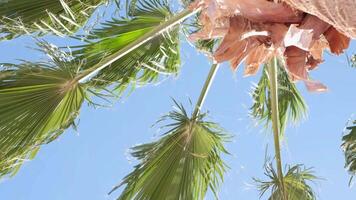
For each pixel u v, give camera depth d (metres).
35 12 4.40
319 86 2.90
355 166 4.48
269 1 2.65
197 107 4.84
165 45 5.02
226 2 2.73
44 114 4.14
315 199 4.80
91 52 4.76
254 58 3.14
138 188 4.58
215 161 4.82
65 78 4.18
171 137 4.74
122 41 4.93
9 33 4.30
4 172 4.07
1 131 3.97
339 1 1.87
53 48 4.16
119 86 4.87
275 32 2.71
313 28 2.66
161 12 5.09
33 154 4.23
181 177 4.68
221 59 3.04
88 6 4.47
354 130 4.45
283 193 4.41
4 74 4.03
